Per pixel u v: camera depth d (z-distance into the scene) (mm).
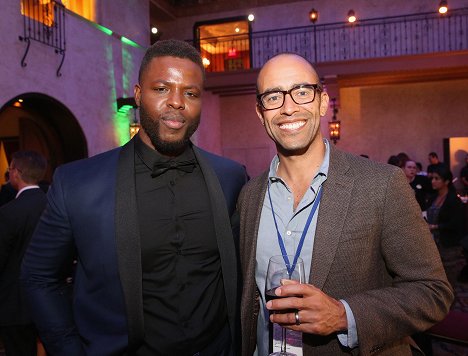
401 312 1203
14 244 2842
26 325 2891
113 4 8773
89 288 1448
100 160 1554
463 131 10812
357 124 11523
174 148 1537
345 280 1322
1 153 8812
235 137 12820
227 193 1697
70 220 1445
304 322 1149
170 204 1568
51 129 7211
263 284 1517
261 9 12047
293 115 1458
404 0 11047
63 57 6648
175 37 12797
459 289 4781
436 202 4047
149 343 1484
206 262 1605
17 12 5906
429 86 11055
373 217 1326
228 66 14836
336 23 10797
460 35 10633
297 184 1549
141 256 1498
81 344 1469
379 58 9391
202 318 1555
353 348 1263
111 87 8281
